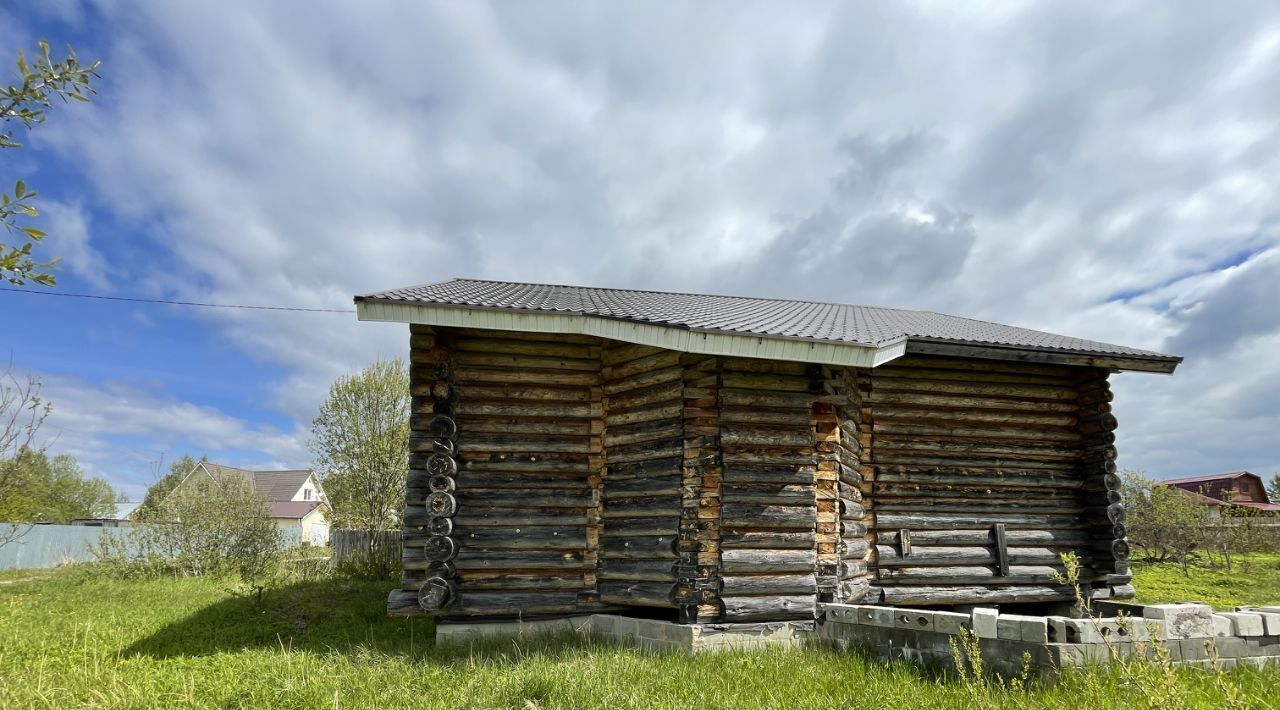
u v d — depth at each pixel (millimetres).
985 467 8773
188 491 16062
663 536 6973
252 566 15023
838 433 7516
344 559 15539
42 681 5156
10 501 14922
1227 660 5219
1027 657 4879
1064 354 8289
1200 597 11273
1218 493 37688
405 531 7223
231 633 7387
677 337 6266
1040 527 8820
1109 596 8758
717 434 6965
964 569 8422
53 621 8383
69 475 40656
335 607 9070
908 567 8250
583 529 7480
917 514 8406
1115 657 3885
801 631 6742
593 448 7676
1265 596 11375
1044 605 9188
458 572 7184
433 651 6383
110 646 6805
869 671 5352
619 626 7086
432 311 6734
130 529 15922
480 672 5312
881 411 8516
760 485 6953
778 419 7086
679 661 5805
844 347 6250
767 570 6812
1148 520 16781
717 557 6770
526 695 4676
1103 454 8891
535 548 7355
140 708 4570
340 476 20359
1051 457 9016
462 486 7352
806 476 7055
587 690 4672
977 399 8875
